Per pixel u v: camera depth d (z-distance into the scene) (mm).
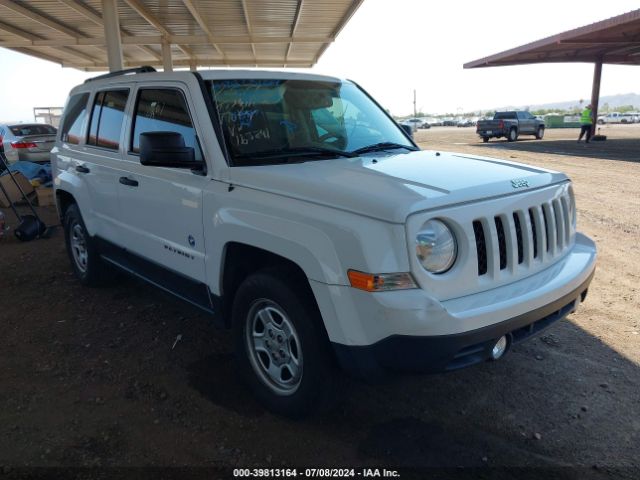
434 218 2596
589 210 9117
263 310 3166
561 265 3223
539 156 18859
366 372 2625
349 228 2549
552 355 3943
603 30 21062
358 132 4082
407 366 2506
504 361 3861
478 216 2719
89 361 3873
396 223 2475
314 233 2682
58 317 4688
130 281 5621
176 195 3621
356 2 12305
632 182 12281
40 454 2826
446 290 2598
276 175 3049
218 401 3354
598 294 5160
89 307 4918
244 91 3725
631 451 2871
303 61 21828
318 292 2666
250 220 3018
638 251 6617
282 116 3766
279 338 3115
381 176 2984
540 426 3100
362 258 2494
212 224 3295
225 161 3324
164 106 3875
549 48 25906
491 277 2789
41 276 5863
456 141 31312
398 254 2475
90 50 17656
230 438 2980
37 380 3604
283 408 3105
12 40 15312
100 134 4742
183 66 21844
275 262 3146
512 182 3004
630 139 30094
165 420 3145
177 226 3674
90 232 4941
